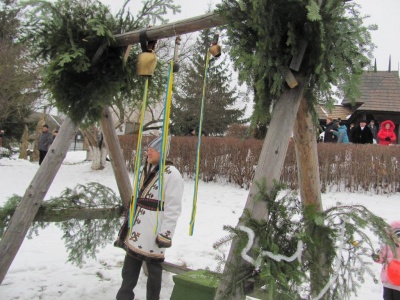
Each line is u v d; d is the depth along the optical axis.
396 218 7.69
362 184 10.16
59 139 3.26
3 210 3.39
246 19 2.22
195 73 21.88
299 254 2.07
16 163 18.19
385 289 3.34
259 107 2.35
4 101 15.06
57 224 3.86
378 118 20.69
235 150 11.23
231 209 8.56
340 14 2.16
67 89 3.23
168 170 3.27
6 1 14.52
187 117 21.61
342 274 2.34
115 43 3.24
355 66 2.24
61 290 4.07
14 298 3.83
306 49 2.25
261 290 2.50
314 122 2.73
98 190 3.85
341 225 2.22
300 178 2.89
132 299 3.29
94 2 3.22
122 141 13.56
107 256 5.11
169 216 3.15
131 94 3.73
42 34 3.24
